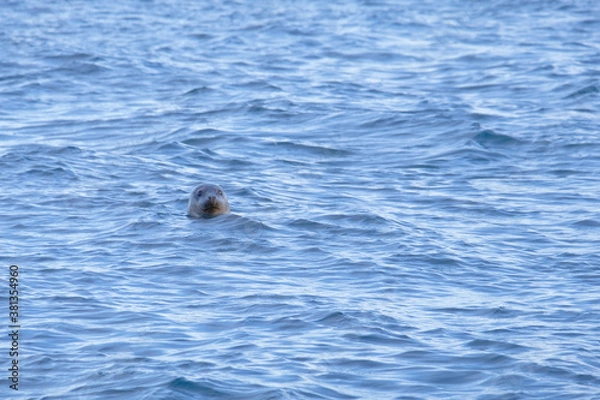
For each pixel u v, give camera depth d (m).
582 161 89.75
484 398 43.31
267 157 93.44
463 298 55.91
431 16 189.88
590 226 70.19
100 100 119.50
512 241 66.94
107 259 62.38
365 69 139.38
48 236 67.50
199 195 72.44
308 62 144.75
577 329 50.97
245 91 123.75
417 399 43.28
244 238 66.62
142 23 183.00
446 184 83.00
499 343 48.94
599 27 173.25
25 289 56.75
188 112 112.06
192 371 45.53
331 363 46.69
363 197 78.75
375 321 51.75
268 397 42.97
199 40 163.62
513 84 125.44
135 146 96.69
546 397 43.31
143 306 54.25
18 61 141.62
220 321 52.03
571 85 122.69
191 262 61.72
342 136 101.56
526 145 95.56
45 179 82.81
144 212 73.31
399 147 97.00
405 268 60.88
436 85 126.94
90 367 46.38
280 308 53.72
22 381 45.03
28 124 106.69
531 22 180.38
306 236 67.31
